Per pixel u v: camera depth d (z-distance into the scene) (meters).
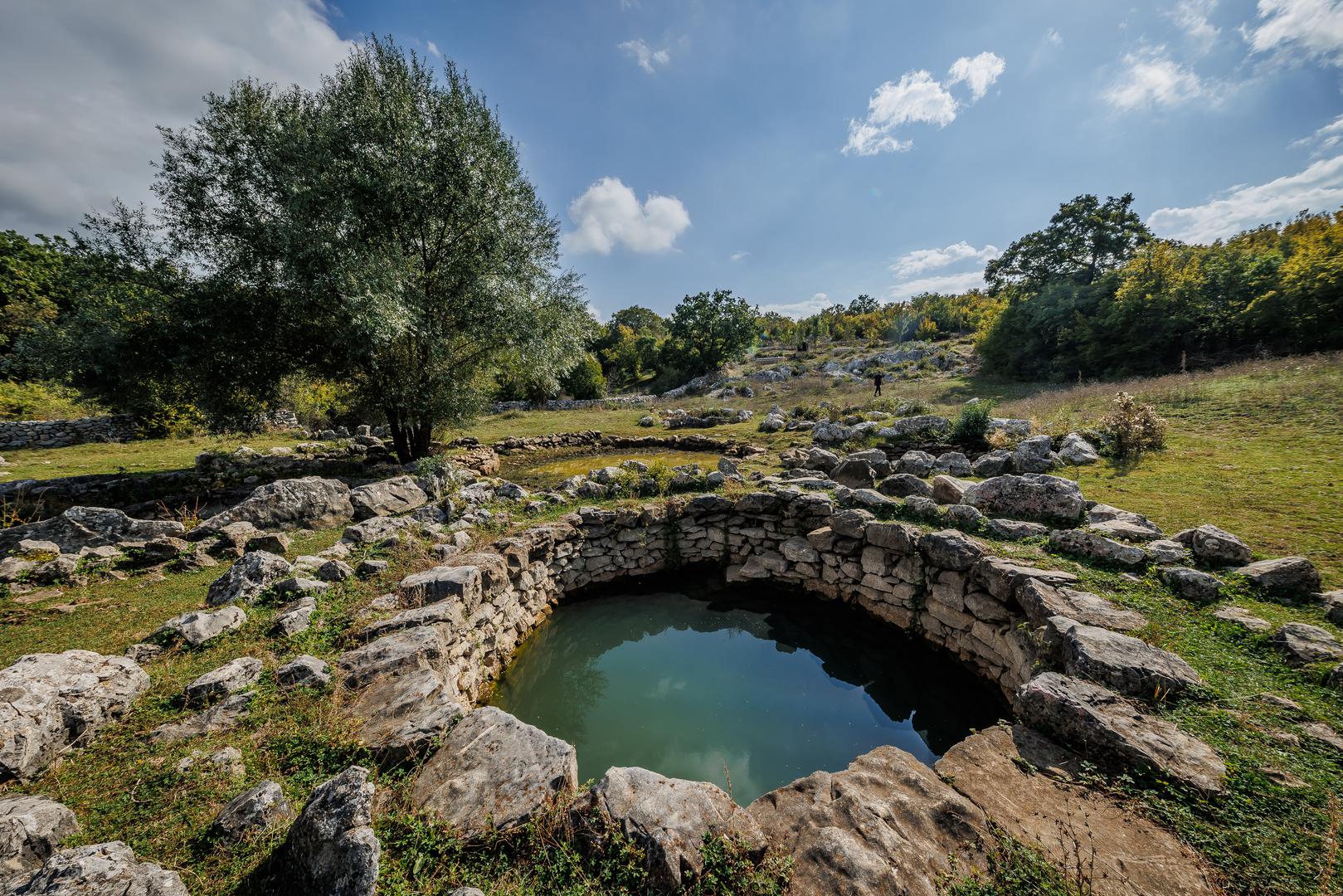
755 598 8.24
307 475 12.81
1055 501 6.48
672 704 5.96
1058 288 27.25
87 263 10.59
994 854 2.46
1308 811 2.48
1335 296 18.30
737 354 42.59
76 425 17.27
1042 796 2.85
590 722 5.68
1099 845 2.47
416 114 11.87
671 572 8.93
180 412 18.14
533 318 13.31
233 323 11.12
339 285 10.21
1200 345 22.83
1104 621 4.26
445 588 5.26
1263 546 5.15
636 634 7.52
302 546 7.29
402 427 13.89
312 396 20.41
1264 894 2.16
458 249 12.91
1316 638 3.63
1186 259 25.56
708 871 2.36
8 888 1.96
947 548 6.09
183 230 11.20
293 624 4.52
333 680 3.74
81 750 3.04
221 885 2.19
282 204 11.05
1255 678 3.48
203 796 2.70
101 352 10.38
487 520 8.18
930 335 52.44
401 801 2.68
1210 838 2.42
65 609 5.11
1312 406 9.68
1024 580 5.05
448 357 13.52
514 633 6.74
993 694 5.51
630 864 2.33
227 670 3.67
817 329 58.34
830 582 7.79
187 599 5.44
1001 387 24.11
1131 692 3.44
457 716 3.33
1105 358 24.23
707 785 2.81
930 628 6.43
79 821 2.51
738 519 8.76
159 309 10.80
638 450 18.22
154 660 4.02
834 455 11.23
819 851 2.53
